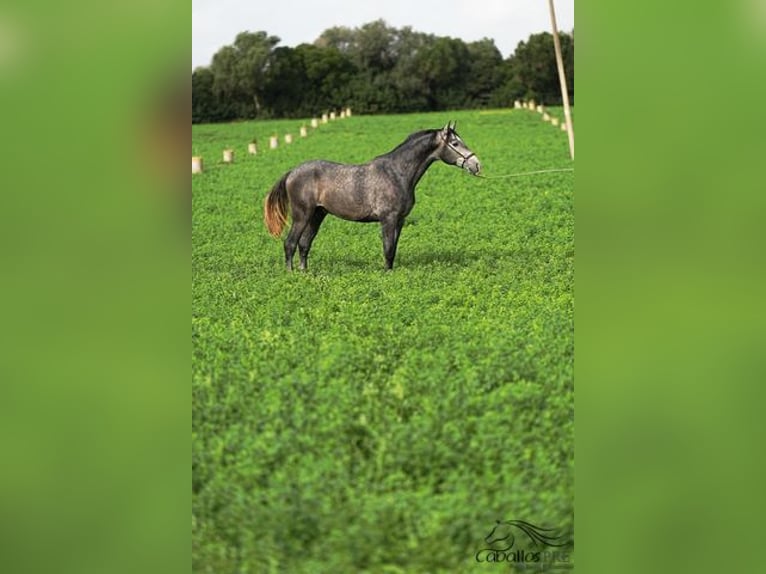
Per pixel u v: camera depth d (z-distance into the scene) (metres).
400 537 7.09
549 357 10.29
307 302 14.28
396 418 8.83
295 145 43.75
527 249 18.94
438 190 27.52
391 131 48.72
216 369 10.43
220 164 37.53
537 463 7.77
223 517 7.45
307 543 7.12
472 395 9.22
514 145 40.25
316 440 8.36
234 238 22.25
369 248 19.84
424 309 13.51
